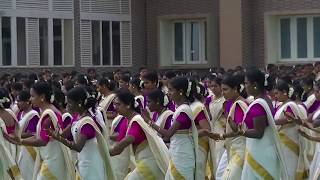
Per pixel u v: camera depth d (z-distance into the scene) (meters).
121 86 16.97
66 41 32.09
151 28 34.78
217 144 14.27
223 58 32.62
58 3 31.73
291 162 13.78
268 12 32.41
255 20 32.69
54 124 12.05
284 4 32.19
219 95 15.21
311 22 32.22
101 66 33.31
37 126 12.20
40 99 12.27
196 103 12.04
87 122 11.38
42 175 12.08
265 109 10.99
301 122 12.96
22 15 30.53
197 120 11.98
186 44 34.59
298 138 13.83
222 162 12.91
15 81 20.80
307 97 15.24
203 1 33.53
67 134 11.90
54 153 12.08
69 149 12.14
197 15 33.69
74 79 21.36
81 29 32.59
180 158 11.68
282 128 13.78
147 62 34.91
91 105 11.52
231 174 12.02
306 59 32.38
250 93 11.26
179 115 11.64
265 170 11.06
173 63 34.94
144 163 11.66
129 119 11.77
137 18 34.69
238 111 12.02
